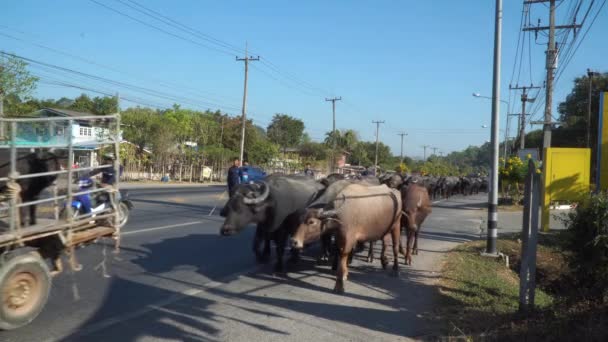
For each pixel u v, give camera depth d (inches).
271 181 345.7
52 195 252.2
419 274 364.8
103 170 309.9
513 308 273.9
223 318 244.2
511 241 530.0
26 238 213.5
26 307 212.2
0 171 233.9
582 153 614.9
